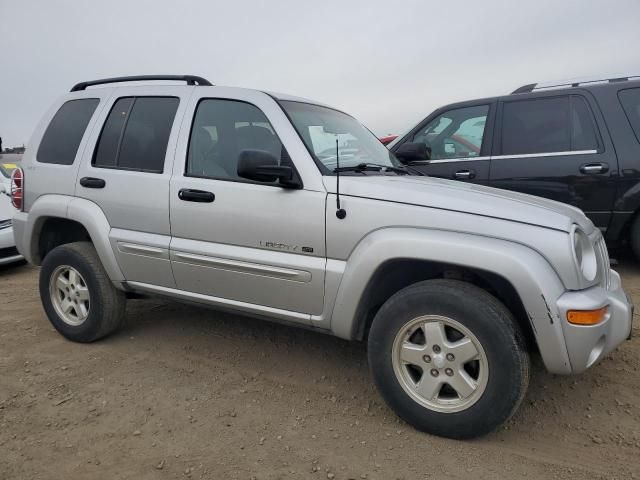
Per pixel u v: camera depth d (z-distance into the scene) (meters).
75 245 4.09
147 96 3.89
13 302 5.39
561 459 2.64
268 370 3.68
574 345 2.54
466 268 2.73
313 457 2.67
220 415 3.08
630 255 6.04
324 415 3.08
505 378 2.57
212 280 3.46
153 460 2.65
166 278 3.68
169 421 3.02
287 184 3.12
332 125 3.78
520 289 2.55
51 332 4.44
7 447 2.77
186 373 3.63
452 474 2.53
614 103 5.31
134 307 5.02
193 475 2.54
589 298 2.56
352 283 2.93
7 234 6.50
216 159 3.50
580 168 5.30
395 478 2.50
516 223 2.65
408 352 2.82
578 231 2.73
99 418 3.05
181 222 3.52
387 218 2.87
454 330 2.74
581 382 3.40
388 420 3.02
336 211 2.99
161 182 3.60
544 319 2.53
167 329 4.44
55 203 4.06
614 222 5.31
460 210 2.76
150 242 3.64
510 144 5.62
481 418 2.65
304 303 3.15
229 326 4.50
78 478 2.52
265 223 3.20
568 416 3.04
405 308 2.78
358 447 2.75
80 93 4.27
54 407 3.18
